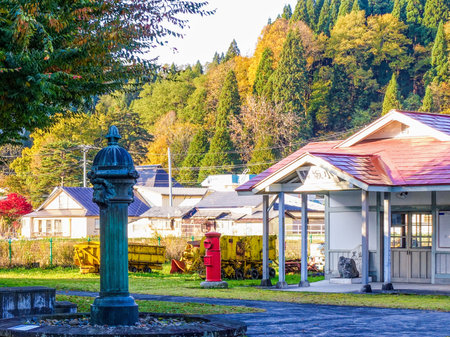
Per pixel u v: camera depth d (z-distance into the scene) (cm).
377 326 1445
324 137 12712
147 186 10912
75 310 1467
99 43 1596
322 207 6869
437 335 1318
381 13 17188
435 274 2464
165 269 3666
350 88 14050
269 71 13625
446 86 12962
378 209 2586
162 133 13938
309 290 2350
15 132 1631
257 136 12219
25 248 3741
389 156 2406
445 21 15200
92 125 11419
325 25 16375
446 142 2480
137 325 1172
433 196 2478
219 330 1103
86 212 8950
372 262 2603
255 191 2477
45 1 1413
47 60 1420
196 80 16000
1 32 1335
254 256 3123
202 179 12050
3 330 1095
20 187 10175
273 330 1378
